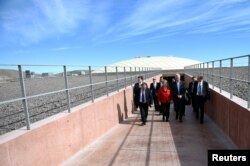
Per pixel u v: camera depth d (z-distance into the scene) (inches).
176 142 292.2
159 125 394.3
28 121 186.4
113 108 399.5
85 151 270.4
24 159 174.4
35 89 428.1
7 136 168.6
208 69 537.6
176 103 416.8
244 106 243.4
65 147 237.0
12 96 362.3
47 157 204.5
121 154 254.7
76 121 263.3
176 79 412.5
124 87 518.3
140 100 398.9
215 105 389.4
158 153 253.3
